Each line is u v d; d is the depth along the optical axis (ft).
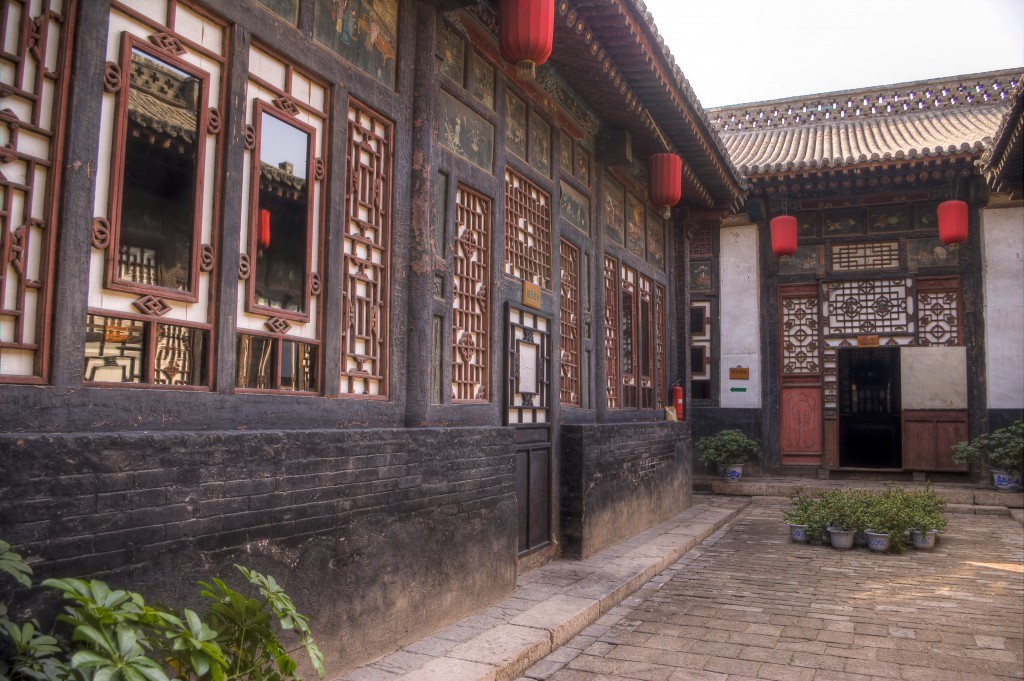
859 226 48.26
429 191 17.69
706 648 16.72
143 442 9.78
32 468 8.51
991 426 44.39
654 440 32.83
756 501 43.16
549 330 24.84
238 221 12.51
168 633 8.05
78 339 9.91
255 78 13.07
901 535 28.22
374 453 14.38
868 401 51.57
